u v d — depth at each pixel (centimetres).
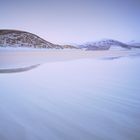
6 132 181
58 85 260
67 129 183
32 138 173
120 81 261
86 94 238
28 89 250
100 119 199
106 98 228
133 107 216
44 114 208
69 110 215
